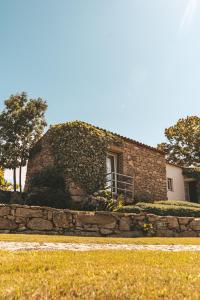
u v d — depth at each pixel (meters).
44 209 10.65
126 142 18.39
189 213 14.48
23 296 3.37
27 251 5.77
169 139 37.25
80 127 16.42
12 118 19.78
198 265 5.08
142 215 12.05
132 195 17.55
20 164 19.23
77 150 15.90
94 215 11.23
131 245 7.97
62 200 14.34
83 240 8.26
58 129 16.39
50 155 16.61
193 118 36.34
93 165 16.23
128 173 17.84
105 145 17.17
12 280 3.93
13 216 10.16
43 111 20.52
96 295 3.44
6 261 4.84
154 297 3.40
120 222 11.56
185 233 12.78
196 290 3.66
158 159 20.00
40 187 14.98
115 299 3.34
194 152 35.81
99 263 4.94
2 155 19.08
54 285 3.72
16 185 19.72
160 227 12.25
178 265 5.02
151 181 18.95
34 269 4.50
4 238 7.69
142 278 4.07
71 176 15.25
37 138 20.16
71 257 5.30
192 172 23.61
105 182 16.44
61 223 10.72
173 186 22.80
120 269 4.52
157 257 5.66
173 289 3.65
